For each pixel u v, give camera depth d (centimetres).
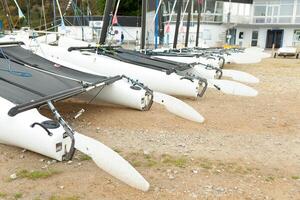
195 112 543
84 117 539
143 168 359
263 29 3284
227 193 314
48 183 314
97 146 327
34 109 382
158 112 591
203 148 428
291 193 322
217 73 903
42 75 530
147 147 421
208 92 814
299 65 1653
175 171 355
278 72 1338
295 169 379
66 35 1070
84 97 607
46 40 987
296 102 742
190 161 383
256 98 772
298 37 3173
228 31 3169
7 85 437
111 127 496
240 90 713
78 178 326
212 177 346
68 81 524
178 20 1571
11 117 363
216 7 3003
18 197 289
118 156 322
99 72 761
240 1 3134
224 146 440
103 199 292
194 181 335
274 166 384
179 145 434
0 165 346
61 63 676
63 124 353
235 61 1387
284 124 561
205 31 2961
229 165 379
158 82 728
